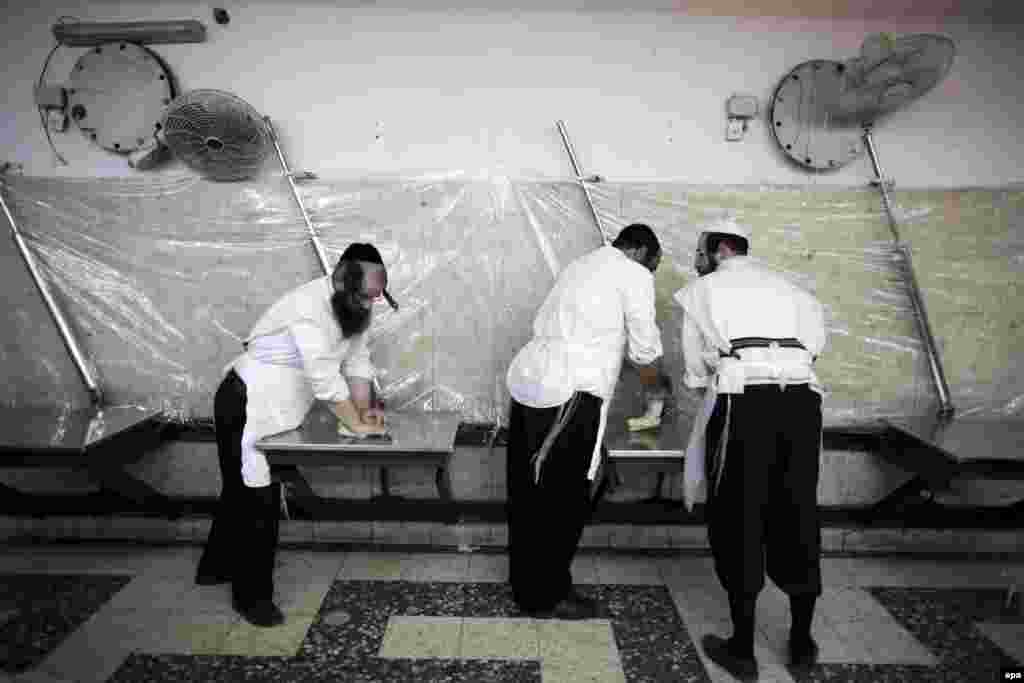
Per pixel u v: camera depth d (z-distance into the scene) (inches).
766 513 92.1
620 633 98.9
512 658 92.4
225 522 105.5
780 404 88.2
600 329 96.8
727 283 93.8
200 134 106.5
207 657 91.1
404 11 115.9
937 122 121.4
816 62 116.3
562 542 99.3
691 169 121.1
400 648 93.9
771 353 89.1
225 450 99.3
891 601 108.8
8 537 122.4
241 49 116.6
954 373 125.8
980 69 120.0
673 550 123.3
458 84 118.0
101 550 119.6
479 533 121.7
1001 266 123.2
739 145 120.7
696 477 95.6
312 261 120.9
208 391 125.3
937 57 105.2
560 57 117.6
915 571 118.4
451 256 120.5
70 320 122.7
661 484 125.5
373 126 118.9
